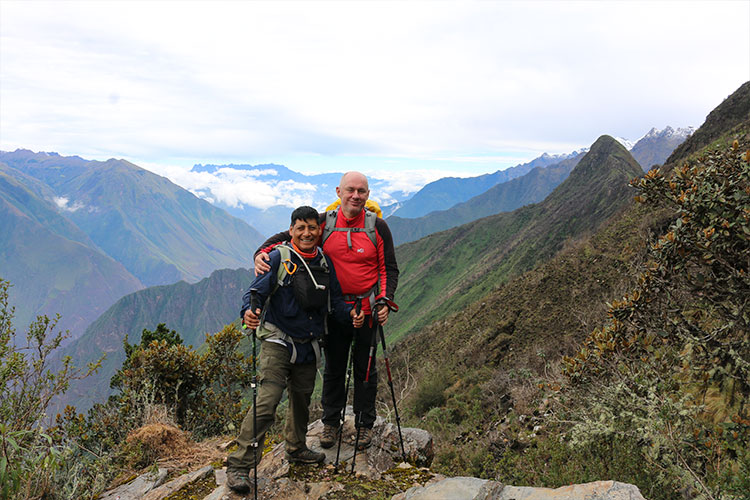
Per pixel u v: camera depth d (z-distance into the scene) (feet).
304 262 11.43
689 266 15.47
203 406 25.38
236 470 11.16
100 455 15.85
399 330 370.73
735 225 14.06
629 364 15.03
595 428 13.04
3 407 13.48
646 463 11.87
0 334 14.17
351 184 12.17
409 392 58.34
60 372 14.69
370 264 12.58
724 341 14.55
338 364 13.62
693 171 15.96
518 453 20.20
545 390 26.32
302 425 12.58
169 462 15.39
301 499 10.98
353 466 12.12
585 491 8.13
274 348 11.39
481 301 120.47
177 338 32.78
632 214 78.38
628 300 16.20
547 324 65.67
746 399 12.62
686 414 11.71
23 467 12.34
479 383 54.03
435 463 27.58
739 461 10.59
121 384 23.91
